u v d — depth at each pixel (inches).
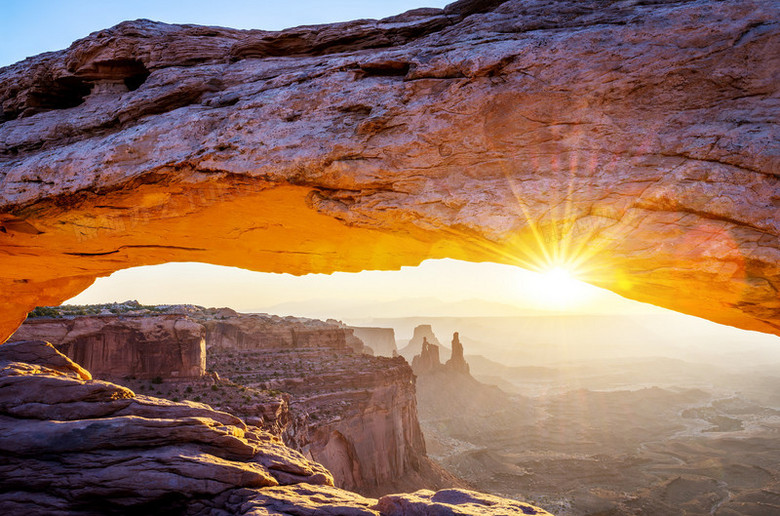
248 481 443.5
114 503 422.9
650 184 284.4
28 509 414.6
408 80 346.0
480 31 346.6
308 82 376.5
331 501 409.4
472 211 314.5
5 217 428.1
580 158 301.4
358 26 398.9
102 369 1621.6
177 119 392.8
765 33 280.5
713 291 283.9
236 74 408.5
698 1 304.5
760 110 274.7
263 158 358.0
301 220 401.7
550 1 342.0
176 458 441.7
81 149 413.7
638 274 295.1
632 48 301.0
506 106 318.0
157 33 436.1
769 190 260.8
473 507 352.8
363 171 340.2
